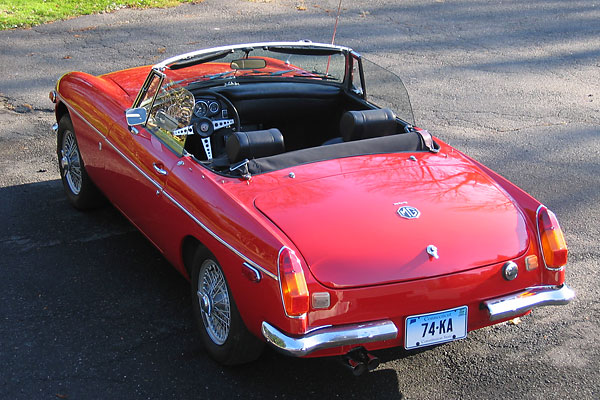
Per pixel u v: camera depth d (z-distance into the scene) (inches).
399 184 163.9
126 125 202.1
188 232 166.7
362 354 143.3
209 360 166.6
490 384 160.9
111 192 215.2
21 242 219.5
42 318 180.7
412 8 550.9
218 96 214.2
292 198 155.7
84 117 222.4
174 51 429.7
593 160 291.9
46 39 451.8
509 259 149.2
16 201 246.8
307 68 235.1
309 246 141.3
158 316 183.6
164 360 165.9
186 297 192.9
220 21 500.4
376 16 524.4
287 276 134.4
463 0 579.8
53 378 158.2
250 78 228.4
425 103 355.3
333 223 147.3
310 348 134.8
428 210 154.1
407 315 141.9
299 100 229.6
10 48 431.2
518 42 470.9
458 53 443.5
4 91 356.8
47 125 316.2
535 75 405.4
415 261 141.6
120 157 201.8
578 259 214.8
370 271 139.0
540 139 312.8
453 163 179.3
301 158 172.4
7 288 193.6
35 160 281.0
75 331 175.8
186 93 173.3
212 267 161.9
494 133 318.7
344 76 230.4
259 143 171.8
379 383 160.2
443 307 143.9
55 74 385.1
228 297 153.3
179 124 175.6
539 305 151.1
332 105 233.6
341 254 140.3
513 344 175.5
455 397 156.3
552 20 526.0
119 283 198.5
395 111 211.0
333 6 550.9
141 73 240.8
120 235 226.1
